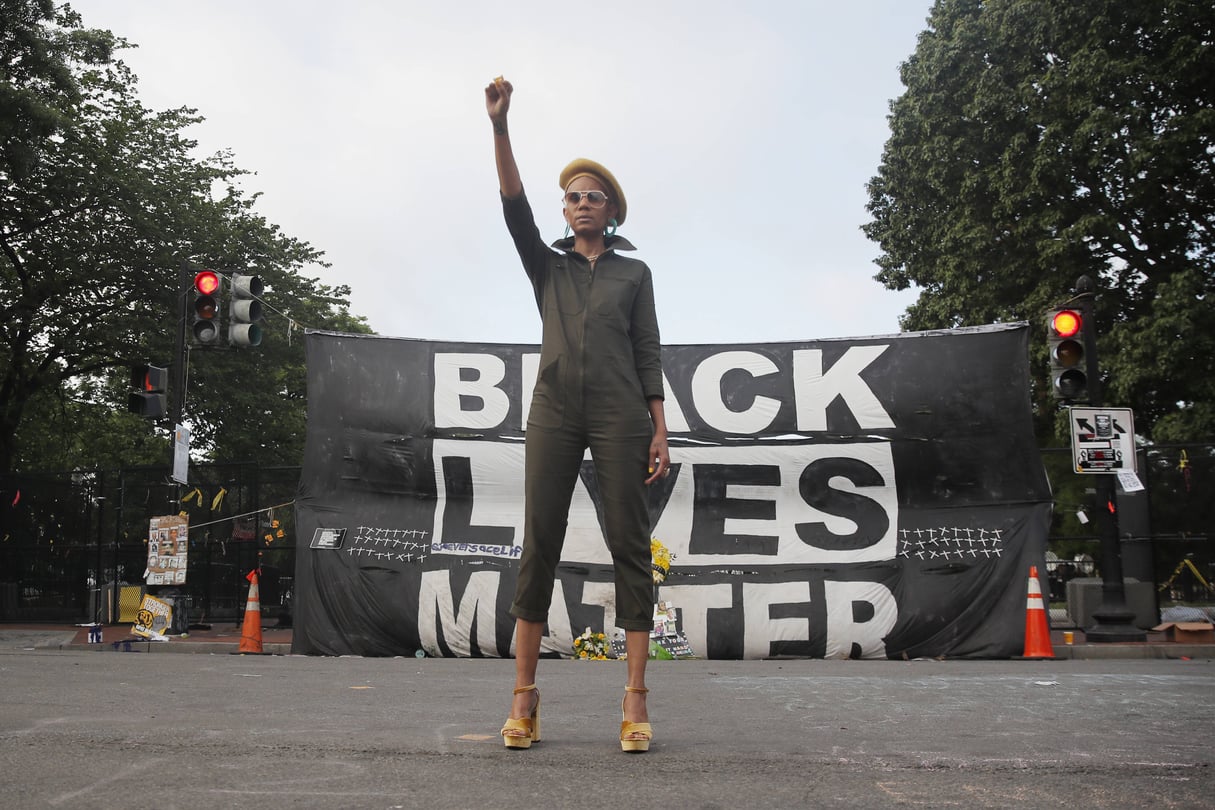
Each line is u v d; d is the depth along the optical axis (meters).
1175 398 20.55
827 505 10.28
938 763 2.94
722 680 6.40
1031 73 20.98
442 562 10.30
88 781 2.61
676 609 10.12
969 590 9.85
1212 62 19.11
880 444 10.30
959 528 10.03
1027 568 9.83
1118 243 21.23
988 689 5.46
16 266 22.17
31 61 19.19
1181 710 4.36
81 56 20.70
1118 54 20.06
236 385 24.80
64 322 22.95
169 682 5.74
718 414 10.54
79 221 21.89
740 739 3.44
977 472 10.12
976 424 10.18
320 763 2.88
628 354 3.36
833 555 10.14
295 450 27.53
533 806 2.34
